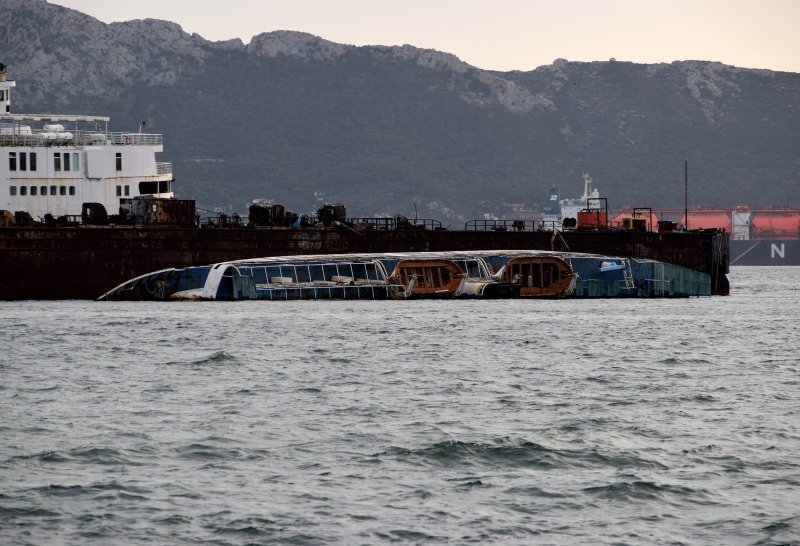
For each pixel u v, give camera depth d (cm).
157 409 18888
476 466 15100
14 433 16912
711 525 12825
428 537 12412
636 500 13688
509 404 19612
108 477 14425
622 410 19138
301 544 12194
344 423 17725
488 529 12681
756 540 12369
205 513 13075
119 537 12338
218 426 17438
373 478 14512
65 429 17212
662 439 16788
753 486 14250
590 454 15762
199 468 14888
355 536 12419
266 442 16325
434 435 16850
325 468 14938
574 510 13338
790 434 17150
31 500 13475
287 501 13525
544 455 15625
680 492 14012
